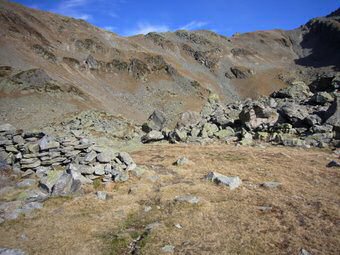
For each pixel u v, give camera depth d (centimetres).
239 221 1748
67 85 13950
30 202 1972
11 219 1728
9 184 2314
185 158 3244
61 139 2827
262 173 2794
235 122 5450
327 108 5041
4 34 17462
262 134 4694
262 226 1675
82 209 1942
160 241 1542
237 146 4331
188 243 1519
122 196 2194
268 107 5341
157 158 3581
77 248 1479
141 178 2609
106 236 1631
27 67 14888
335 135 4162
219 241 1523
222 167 3038
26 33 19488
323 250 1423
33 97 12181
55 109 11744
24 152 2631
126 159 2802
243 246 1472
